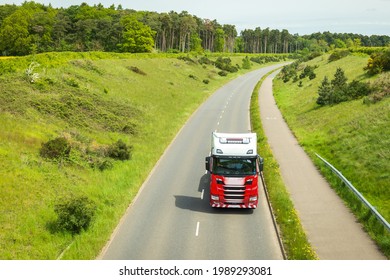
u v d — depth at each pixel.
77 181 29.97
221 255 21.16
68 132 39.84
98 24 161.62
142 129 49.41
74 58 74.69
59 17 168.62
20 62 57.69
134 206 28.30
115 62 84.62
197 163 38.84
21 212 23.58
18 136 33.59
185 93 80.94
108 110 52.28
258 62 179.75
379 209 24.81
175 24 186.50
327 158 36.62
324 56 118.88
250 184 26.50
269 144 44.03
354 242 21.92
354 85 54.41
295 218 24.70
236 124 57.09
